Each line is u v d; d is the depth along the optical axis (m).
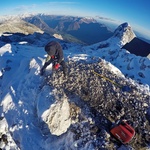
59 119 9.08
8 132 9.52
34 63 13.09
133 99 10.70
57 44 10.72
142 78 21.86
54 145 8.98
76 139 8.78
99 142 8.63
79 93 10.72
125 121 9.63
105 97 10.55
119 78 12.17
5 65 15.84
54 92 10.12
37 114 9.82
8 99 11.29
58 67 11.90
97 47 54.25
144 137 9.22
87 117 9.59
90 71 11.93
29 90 11.35
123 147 8.56
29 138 9.29
